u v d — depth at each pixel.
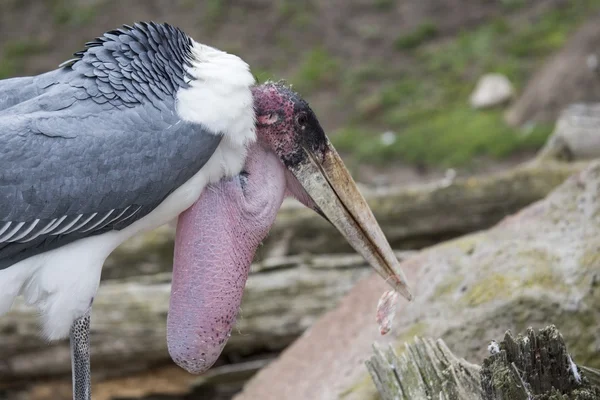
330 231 12.54
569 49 19.62
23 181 7.22
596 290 8.82
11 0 25.47
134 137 7.33
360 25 23.70
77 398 7.71
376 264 8.00
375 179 18.08
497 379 6.62
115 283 12.05
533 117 18.94
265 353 11.88
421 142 18.97
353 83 21.75
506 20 23.16
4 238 7.30
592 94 18.61
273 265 11.80
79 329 7.70
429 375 7.54
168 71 7.46
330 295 11.62
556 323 8.73
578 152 13.16
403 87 21.34
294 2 24.58
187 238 7.75
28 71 22.91
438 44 22.77
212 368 11.79
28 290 7.60
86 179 7.29
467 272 9.42
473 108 20.16
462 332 8.84
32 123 7.27
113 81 7.41
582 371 7.04
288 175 7.94
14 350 11.47
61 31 24.31
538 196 12.74
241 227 7.75
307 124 7.77
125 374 11.69
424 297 9.42
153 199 7.48
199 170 7.57
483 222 12.79
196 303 7.71
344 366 9.40
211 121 7.41
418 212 12.70
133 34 7.53
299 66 22.50
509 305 8.84
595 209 9.44
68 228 7.40
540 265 9.15
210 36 23.80
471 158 18.20
